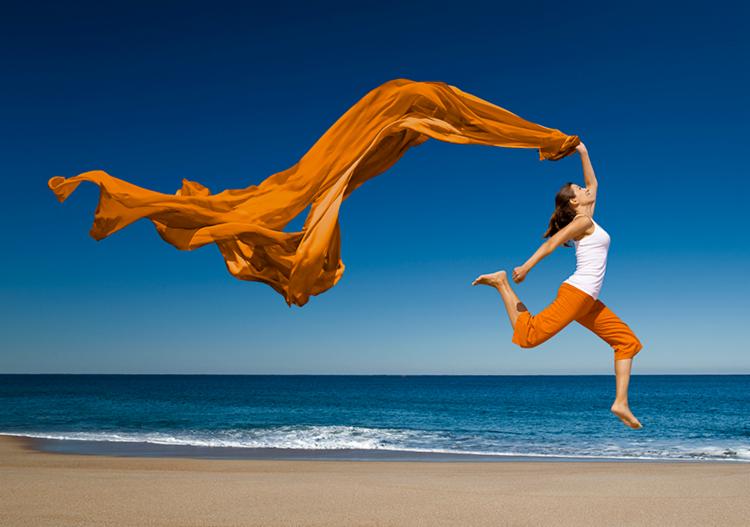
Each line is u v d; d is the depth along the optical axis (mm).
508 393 86562
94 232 4996
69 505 8516
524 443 24812
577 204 4977
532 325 4730
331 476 12500
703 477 12281
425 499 9383
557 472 13750
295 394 80250
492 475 12945
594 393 85438
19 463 15562
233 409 48188
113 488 10180
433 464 15695
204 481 11312
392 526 7344
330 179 5641
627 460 18906
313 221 5281
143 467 14742
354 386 123375
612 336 4793
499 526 7371
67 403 54562
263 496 9516
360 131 5699
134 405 52250
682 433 29938
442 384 144875
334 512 8219
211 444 22219
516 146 5496
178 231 5262
